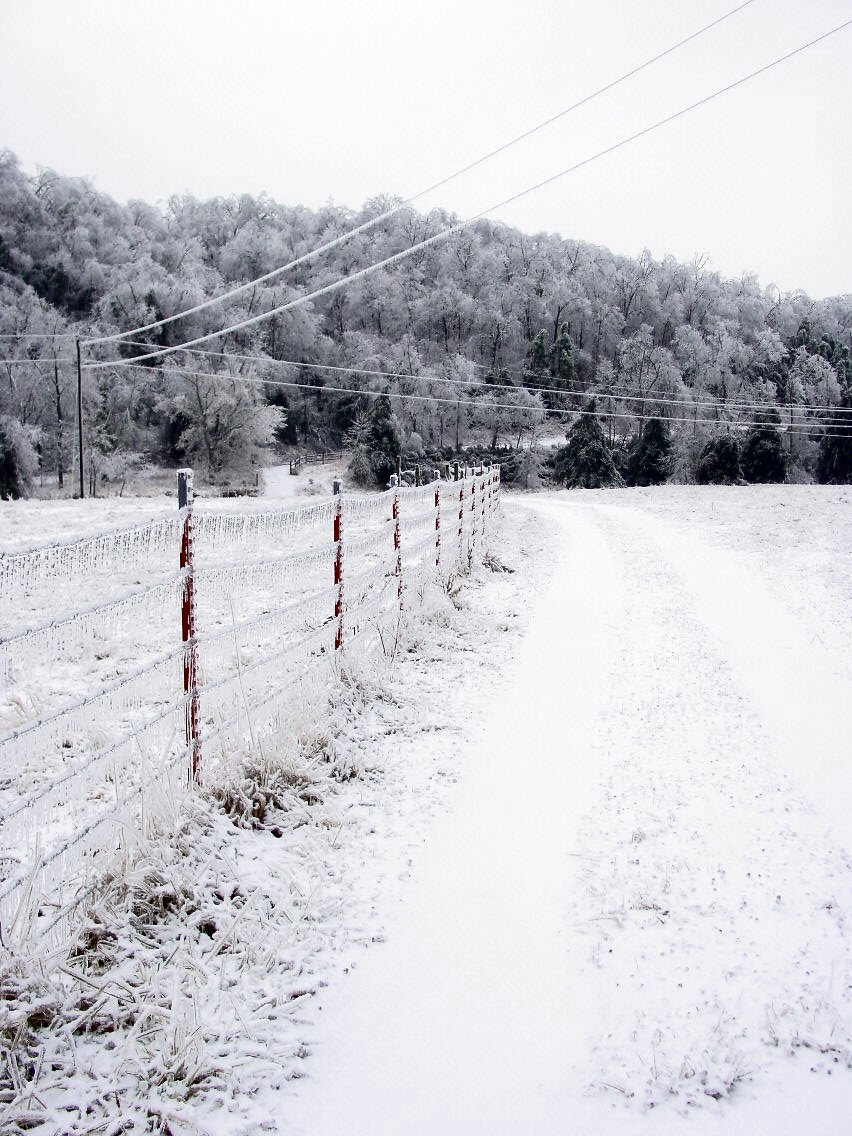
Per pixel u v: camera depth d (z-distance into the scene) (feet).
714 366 287.28
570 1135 9.63
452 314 340.80
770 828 17.11
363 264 362.94
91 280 291.17
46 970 11.10
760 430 245.24
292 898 14.21
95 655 26.27
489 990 12.27
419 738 22.50
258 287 290.35
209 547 44.16
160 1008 10.77
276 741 19.16
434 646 31.42
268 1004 11.62
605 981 12.42
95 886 12.95
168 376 224.53
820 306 404.77
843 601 43.04
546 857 16.20
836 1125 9.66
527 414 272.10
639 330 328.49
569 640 33.63
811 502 116.78
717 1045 10.94
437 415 274.36
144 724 14.76
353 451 234.79
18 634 11.32
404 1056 10.92
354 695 24.34
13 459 176.45
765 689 27.07
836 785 19.39
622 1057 10.82
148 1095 9.93
